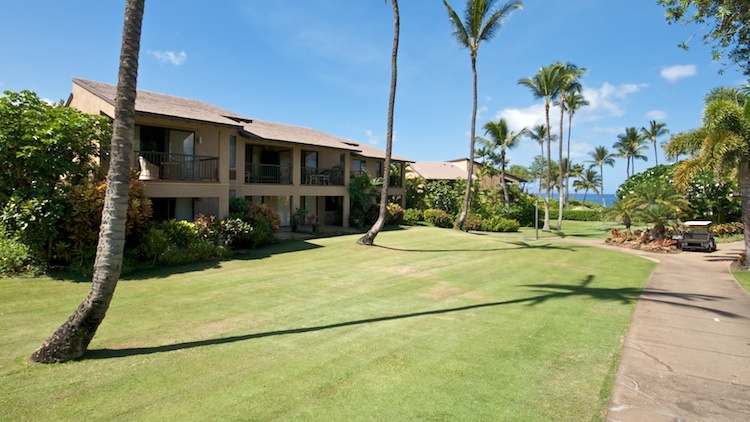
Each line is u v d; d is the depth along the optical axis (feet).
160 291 30.22
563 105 124.67
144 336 20.21
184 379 15.11
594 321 23.49
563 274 40.52
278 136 72.64
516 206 127.34
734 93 48.57
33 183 36.22
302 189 75.31
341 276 37.52
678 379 15.52
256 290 31.35
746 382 15.26
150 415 12.48
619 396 14.07
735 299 29.50
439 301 28.96
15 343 18.84
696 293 31.73
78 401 13.30
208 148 57.62
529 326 22.48
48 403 13.14
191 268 39.83
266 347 18.84
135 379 15.03
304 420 12.30
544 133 153.28
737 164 45.39
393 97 58.29
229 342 19.52
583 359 17.53
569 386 14.87
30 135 34.37
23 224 34.04
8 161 35.06
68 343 16.65
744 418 12.59
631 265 47.47
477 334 21.04
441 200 112.88
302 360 17.24
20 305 25.35
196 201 56.90
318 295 30.25
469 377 15.60
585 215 152.05
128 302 26.94
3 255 33.12
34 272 33.63
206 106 66.85
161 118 46.01
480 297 30.27
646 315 24.86
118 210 17.01
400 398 13.83
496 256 52.29
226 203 53.16
